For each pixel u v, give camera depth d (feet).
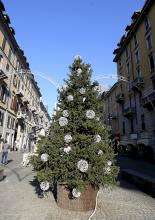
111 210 16.39
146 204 18.49
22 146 126.21
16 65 109.50
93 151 16.46
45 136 18.86
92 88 19.84
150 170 45.88
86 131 18.25
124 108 117.08
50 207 16.48
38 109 188.24
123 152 104.99
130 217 14.83
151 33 88.79
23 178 29.32
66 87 19.79
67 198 16.12
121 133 120.37
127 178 30.96
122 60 124.98
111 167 17.69
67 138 16.94
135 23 102.47
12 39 95.40
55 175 16.70
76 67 20.43
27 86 140.26
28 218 13.94
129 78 112.16
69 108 18.79
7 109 95.45
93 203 16.33
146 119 88.94
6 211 15.25
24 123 131.13
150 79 88.12
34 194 20.58
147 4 89.45
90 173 15.92
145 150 85.05
